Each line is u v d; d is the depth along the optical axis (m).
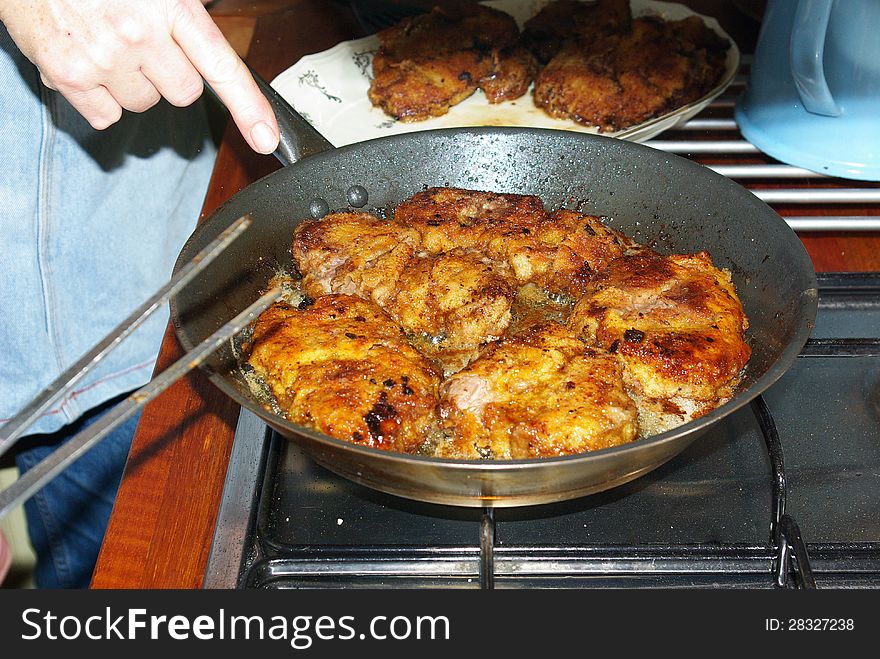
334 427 0.31
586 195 0.42
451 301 0.38
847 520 0.32
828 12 0.41
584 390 0.32
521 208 0.41
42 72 0.34
